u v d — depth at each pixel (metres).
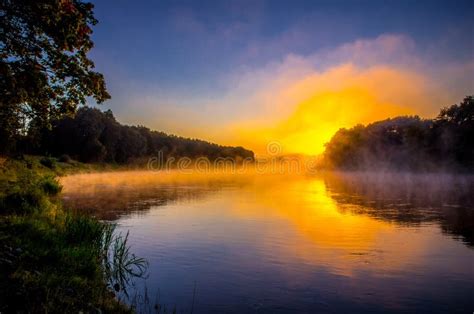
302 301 8.75
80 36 11.70
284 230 17.52
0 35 10.92
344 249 13.74
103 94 13.34
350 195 37.19
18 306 6.52
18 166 38.53
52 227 13.31
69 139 100.62
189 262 11.93
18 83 11.08
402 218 21.31
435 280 10.23
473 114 81.00
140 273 10.73
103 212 23.44
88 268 9.38
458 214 22.97
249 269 11.22
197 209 25.58
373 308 8.40
